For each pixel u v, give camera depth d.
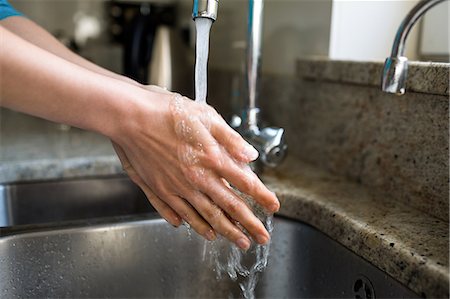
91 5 1.62
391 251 0.44
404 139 0.57
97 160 0.77
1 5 0.66
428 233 0.47
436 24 0.71
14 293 0.55
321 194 0.61
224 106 1.22
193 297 0.62
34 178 0.74
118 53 1.62
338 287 0.53
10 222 0.73
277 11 0.90
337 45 0.74
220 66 1.26
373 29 0.75
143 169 0.42
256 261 0.57
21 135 1.00
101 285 0.59
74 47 1.50
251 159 0.40
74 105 0.37
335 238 0.53
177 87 1.21
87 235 0.58
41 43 0.62
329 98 0.72
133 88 0.40
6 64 0.35
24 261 0.55
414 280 0.41
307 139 0.80
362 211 0.54
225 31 1.21
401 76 0.50
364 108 0.64
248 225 0.41
